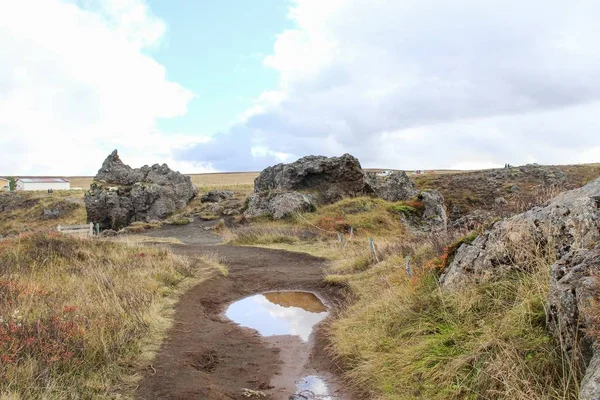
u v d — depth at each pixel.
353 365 6.14
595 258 4.42
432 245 9.42
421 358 5.37
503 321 4.98
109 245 13.99
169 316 8.34
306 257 15.79
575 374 3.82
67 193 63.06
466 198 39.94
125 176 38.72
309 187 29.72
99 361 5.70
